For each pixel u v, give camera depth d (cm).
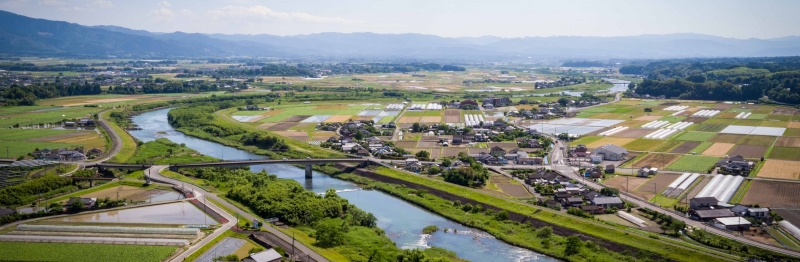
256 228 15425
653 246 13988
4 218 15875
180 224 15812
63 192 19475
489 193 19275
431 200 19012
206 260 13138
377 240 14888
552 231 15600
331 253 13812
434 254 14025
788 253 13375
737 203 17562
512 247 14912
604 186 19812
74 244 14150
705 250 13512
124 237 14662
